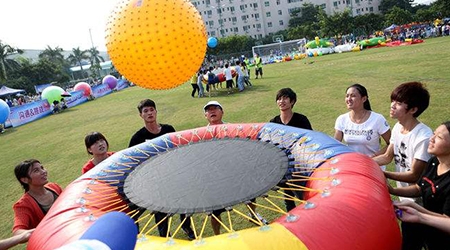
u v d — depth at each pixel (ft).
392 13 157.89
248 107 34.09
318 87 38.93
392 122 21.54
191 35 6.91
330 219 5.62
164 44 6.64
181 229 13.32
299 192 8.71
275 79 54.75
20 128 51.08
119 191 8.59
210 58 156.97
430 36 109.91
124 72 7.27
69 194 8.36
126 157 10.27
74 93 71.46
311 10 204.64
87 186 8.72
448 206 6.61
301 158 8.77
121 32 6.73
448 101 23.38
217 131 11.46
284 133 10.18
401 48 76.79
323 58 86.94
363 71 46.21
